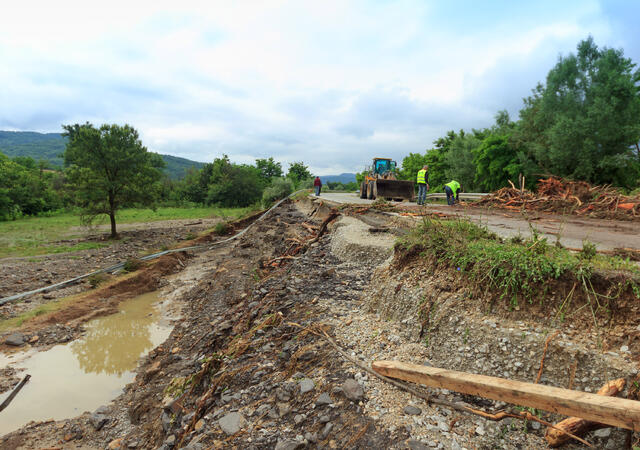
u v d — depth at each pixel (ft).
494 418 10.66
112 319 37.27
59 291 44.37
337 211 49.90
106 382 25.57
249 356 18.02
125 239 81.92
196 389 18.80
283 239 55.62
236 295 34.63
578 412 8.45
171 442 14.65
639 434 8.80
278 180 146.61
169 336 32.42
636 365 9.95
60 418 21.48
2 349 30.07
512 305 13.24
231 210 172.76
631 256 17.16
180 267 58.23
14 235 87.35
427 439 10.43
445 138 173.06
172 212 157.38
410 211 41.47
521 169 95.20
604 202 40.45
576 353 10.91
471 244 17.01
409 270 19.11
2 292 42.86
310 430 11.64
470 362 13.03
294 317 20.85
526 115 99.45
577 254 14.56
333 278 26.53
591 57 85.30
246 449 11.43
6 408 22.53
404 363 13.19
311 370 14.94
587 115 81.05
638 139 78.64
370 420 11.43
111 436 19.36
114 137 81.25
